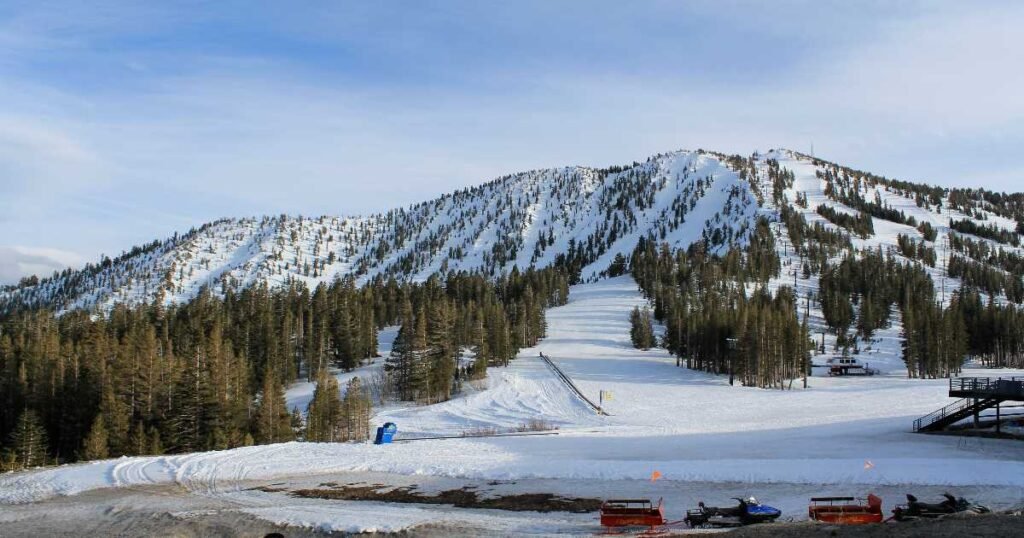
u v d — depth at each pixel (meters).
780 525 27.41
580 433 64.25
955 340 121.50
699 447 51.84
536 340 156.62
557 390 99.06
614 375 118.56
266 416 77.38
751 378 110.62
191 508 35.06
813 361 142.88
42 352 94.50
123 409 73.62
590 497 35.81
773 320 113.19
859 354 154.25
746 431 63.38
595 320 190.38
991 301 150.62
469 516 32.53
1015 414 58.41
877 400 86.88
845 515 28.58
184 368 80.25
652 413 82.81
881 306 183.50
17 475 43.47
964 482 35.06
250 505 35.59
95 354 89.25
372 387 109.50
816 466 39.16
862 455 44.75
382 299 182.38
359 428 78.56
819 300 197.12
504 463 44.81
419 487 39.31
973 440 49.81
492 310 142.00
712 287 196.38
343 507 34.88
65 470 44.28
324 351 124.25
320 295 154.50
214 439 72.88
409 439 66.88
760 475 38.38
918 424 57.56
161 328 131.38
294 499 36.91
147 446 70.69
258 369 109.00
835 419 70.38
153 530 31.33
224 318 132.00
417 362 99.81
